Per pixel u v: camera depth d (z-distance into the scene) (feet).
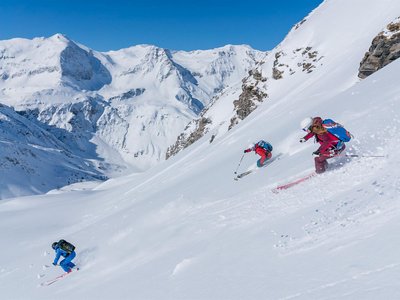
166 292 18.19
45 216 134.51
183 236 31.19
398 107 34.55
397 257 11.21
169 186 92.58
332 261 13.15
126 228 47.19
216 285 16.08
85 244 53.21
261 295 13.00
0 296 47.19
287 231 19.36
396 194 16.72
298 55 198.59
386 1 172.35
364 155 26.73
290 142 53.16
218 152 110.22
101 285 28.68
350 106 48.83
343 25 185.98
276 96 183.52
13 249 88.33
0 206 179.93
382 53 96.48
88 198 173.58
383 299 9.35
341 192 22.02
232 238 23.20
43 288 43.27
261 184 36.76
